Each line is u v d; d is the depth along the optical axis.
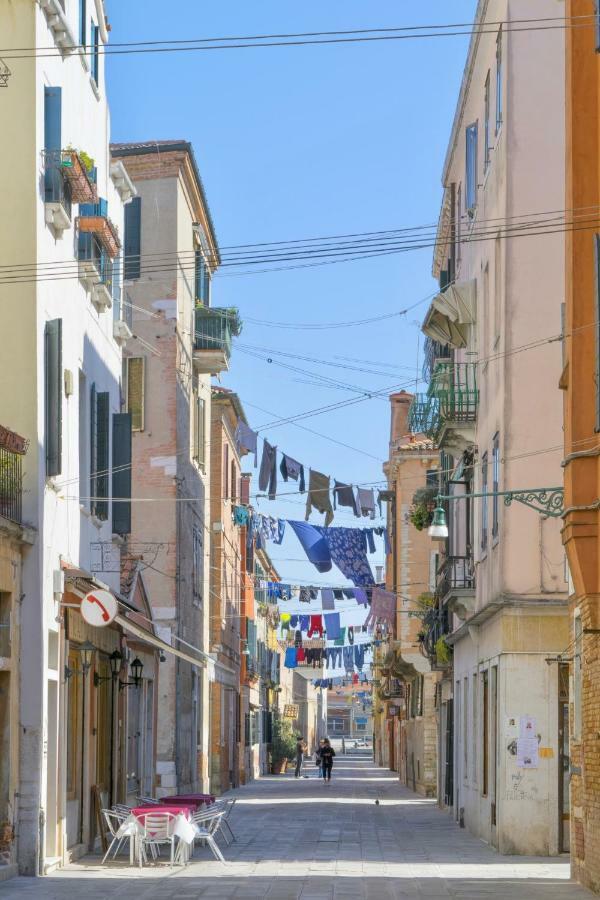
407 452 78.00
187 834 32.06
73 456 33.25
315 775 109.19
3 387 29.56
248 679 87.38
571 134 28.08
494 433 39.19
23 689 28.81
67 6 32.97
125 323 40.00
